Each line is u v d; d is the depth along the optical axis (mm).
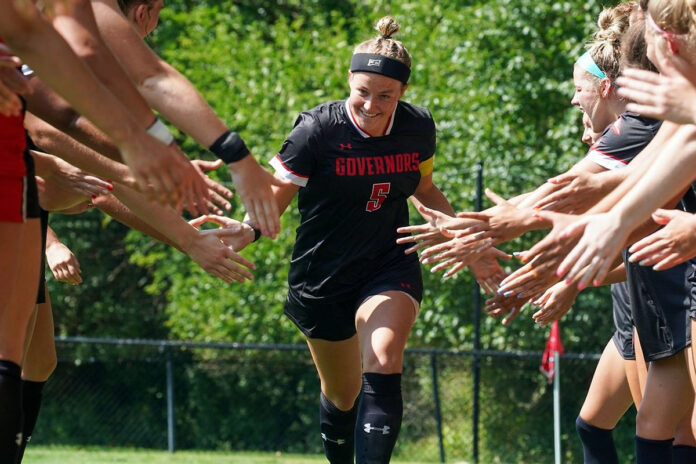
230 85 26391
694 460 7184
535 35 23188
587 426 8203
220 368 22797
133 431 23453
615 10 7891
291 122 24406
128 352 23734
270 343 22859
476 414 18766
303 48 26328
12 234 5309
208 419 22969
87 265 29125
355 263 8141
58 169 7016
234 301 22969
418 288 8078
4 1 4430
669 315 6852
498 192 20672
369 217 8070
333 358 8602
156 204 7082
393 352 7410
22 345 5793
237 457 18484
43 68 4578
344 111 7965
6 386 5520
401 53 7707
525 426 19797
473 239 6219
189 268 25156
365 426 7191
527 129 23594
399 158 8000
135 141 4766
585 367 19891
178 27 32156
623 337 7934
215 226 16562
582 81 7805
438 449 19484
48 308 8016
